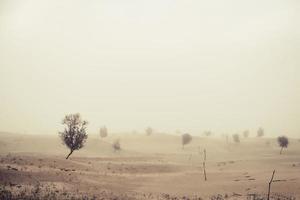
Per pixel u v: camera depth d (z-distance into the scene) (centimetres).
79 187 2866
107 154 7538
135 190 3177
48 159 4088
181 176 4284
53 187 2689
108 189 3006
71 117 4503
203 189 3459
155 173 4588
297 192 3222
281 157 7450
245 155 8706
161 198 2902
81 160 4912
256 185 3600
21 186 2566
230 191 3362
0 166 2998
